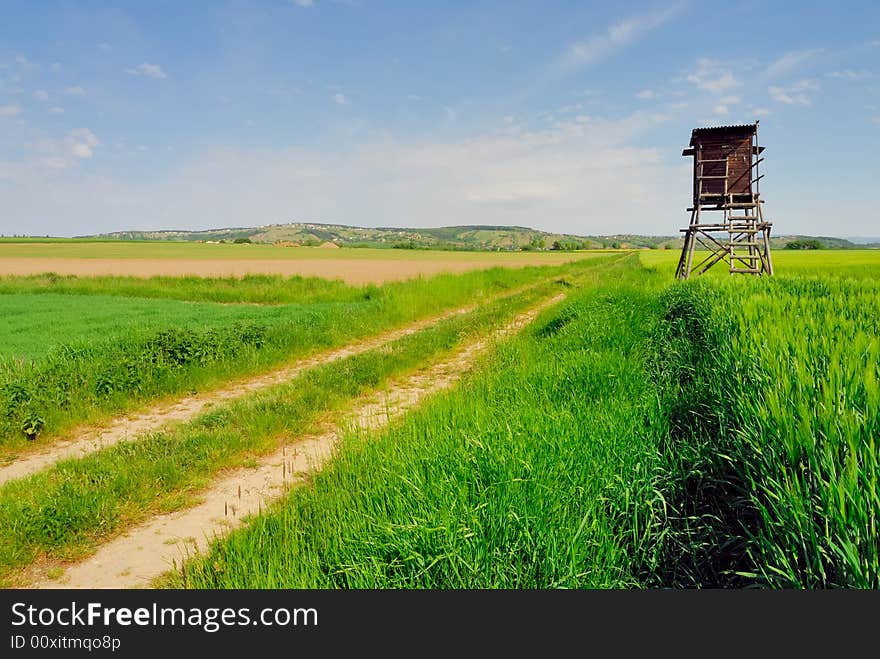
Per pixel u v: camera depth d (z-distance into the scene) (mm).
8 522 5488
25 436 8359
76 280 38406
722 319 9133
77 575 4859
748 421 4418
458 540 3588
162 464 6859
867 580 2703
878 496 2891
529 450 4668
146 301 28297
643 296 17375
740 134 26281
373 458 5613
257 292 29859
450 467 4527
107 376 10461
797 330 6984
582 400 6605
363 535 3912
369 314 20188
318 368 12258
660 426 5758
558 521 3740
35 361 11875
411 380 11766
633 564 3963
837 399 3924
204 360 12414
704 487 4633
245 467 7188
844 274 30859
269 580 3711
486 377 8914
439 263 77062
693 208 27812
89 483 6371
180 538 5461
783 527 3254
